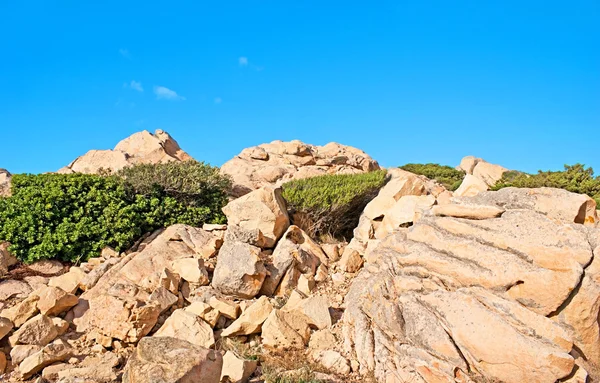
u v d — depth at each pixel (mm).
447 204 9695
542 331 7473
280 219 13117
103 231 12828
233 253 11258
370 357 8570
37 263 12125
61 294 10156
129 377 6332
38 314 9867
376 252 10914
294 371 8227
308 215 14508
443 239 9117
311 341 9445
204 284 11391
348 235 15633
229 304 10344
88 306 10516
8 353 9070
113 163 18875
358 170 22297
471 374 7621
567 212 8953
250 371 8234
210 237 13453
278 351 9203
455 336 7848
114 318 9328
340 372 8492
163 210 14195
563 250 7750
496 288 8102
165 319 10125
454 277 8617
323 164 21812
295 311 9953
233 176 19375
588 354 7723
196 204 14820
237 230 12422
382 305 9039
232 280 10945
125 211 13195
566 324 7727
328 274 12375
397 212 13078
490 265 8258
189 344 6707
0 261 11680
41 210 12578
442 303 8242
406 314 8656
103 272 11656
